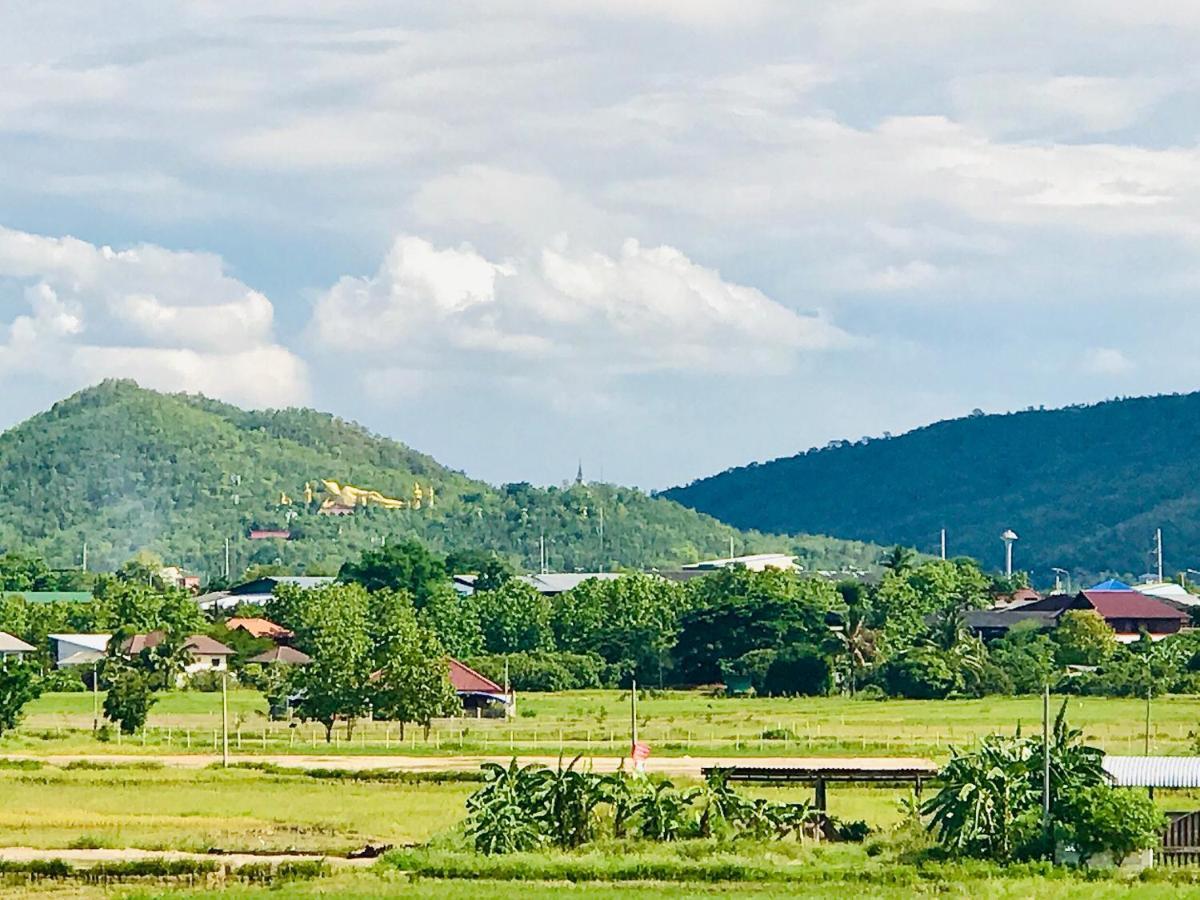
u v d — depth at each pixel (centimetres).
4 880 7681
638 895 7244
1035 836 8162
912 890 7394
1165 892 7250
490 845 8431
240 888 7425
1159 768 9075
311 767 11944
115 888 7481
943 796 8381
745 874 7769
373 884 7481
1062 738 8625
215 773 11656
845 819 9538
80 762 12212
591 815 8888
